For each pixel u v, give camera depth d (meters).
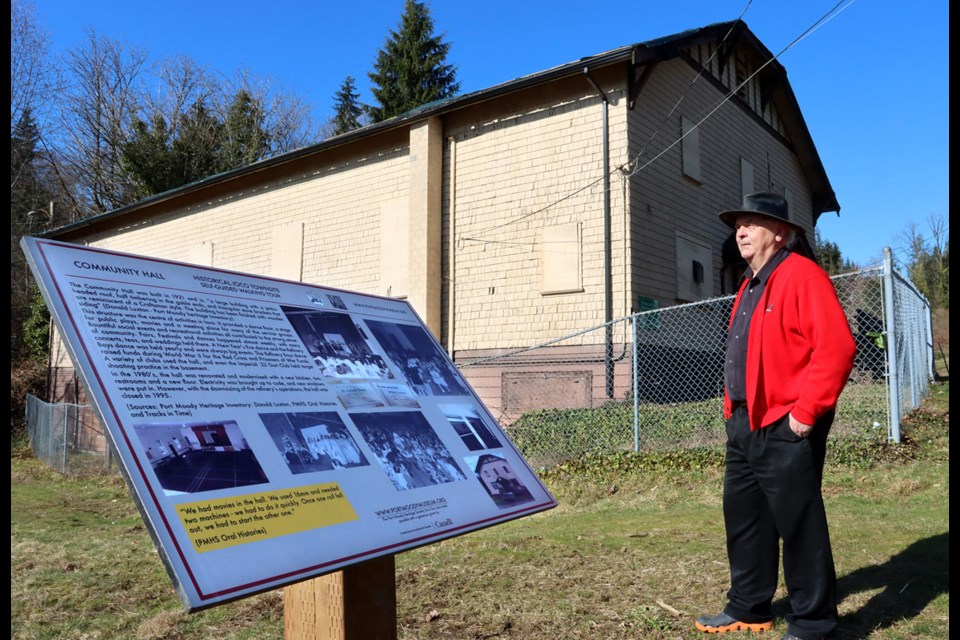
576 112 13.54
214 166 34.91
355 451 2.26
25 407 24.39
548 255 13.61
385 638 2.40
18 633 3.98
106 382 1.83
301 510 1.97
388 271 15.82
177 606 4.42
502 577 4.49
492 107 14.55
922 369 13.91
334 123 50.03
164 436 1.84
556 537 5.64
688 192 14.89
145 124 34.00
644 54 12.66
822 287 3.02
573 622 3.62
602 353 12.84
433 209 14.92
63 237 24.50
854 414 8.98
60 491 13.43
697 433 9.39
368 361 2.64
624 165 12.84
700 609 3.70
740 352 3.29
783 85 19.14
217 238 19.69
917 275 42.97
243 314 2.34
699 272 14.98
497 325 14.12
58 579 5.22
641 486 7.94
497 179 14.38
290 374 2.29
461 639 3.50
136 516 10.07
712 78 16.23
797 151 20.73
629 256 12.72
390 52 41.72
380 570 2.40
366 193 16.53
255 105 38.75
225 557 1.74
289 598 2.40
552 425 10.74
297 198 17.91
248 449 1.99
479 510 2.46
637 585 4.15
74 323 1.89
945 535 4.77
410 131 15.39
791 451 3.08
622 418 10.48
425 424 2.62
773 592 3.38
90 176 35.34
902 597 3.58
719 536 5.27
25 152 32.94
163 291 2.18
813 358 3.00
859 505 6.13
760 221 3.30
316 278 17.23
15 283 30.36
